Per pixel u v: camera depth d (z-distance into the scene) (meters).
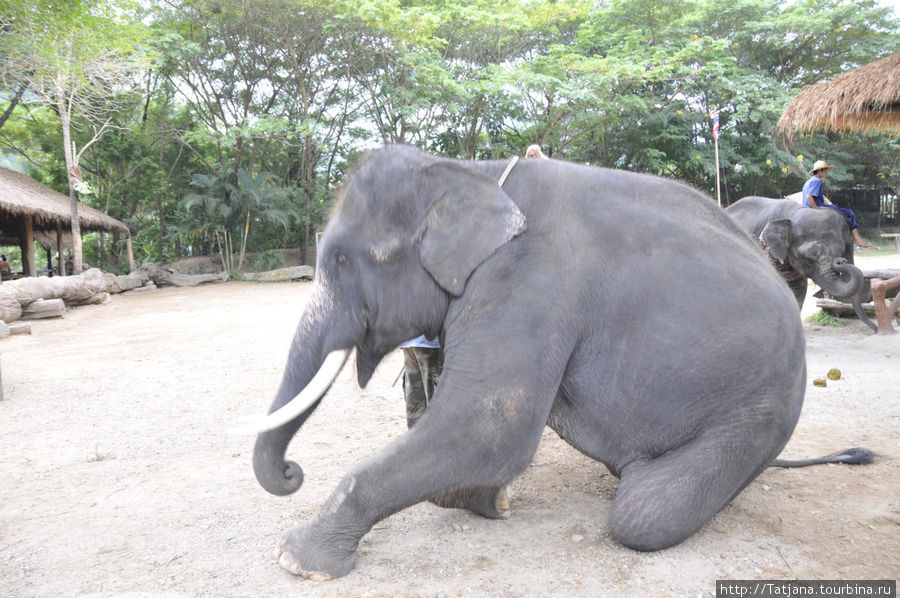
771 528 3.03
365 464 2.71
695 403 2.73
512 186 2.92
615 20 29.03
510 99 24.16
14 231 25.69
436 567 2.78
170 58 24.86
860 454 3.86
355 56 26.19
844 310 9.20
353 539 2.72
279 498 3.63
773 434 2.81
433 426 2.61
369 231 2.83
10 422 5.52
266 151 31.02
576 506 3.39
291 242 31.98
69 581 2.76
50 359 8.84
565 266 2.74
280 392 2.91
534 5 24.33
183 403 6.08
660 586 2.56
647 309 2.76
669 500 2.70
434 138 29.22
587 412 2.89
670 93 30.03
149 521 3.38
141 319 13.81
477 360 2.62
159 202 30.05
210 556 2.95
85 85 19.50
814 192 8.54
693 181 31.56
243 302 16.92
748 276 2.83
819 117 7.38
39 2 16.27
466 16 22.67
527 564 2.78
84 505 3.64
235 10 24.66
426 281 2.82
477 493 3.10
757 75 27.09
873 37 29.11
